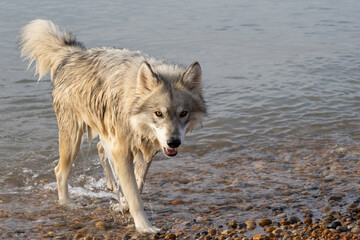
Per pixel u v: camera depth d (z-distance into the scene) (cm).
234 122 1128
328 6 2806
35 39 786
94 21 2173
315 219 673
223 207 733
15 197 781
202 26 2180
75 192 816
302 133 1073
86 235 644
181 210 725
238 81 1432
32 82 1379
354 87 1386
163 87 629
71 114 739
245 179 845
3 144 980
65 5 2512
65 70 740
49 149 971
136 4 2655
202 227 661
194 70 647
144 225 656
